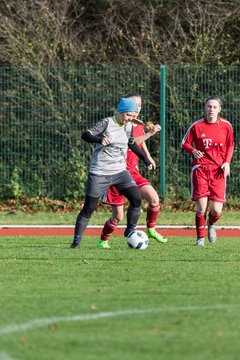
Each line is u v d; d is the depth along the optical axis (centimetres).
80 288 2334
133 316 1934
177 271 2670
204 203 3456
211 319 1905
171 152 5525
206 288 2325
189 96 5528
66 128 5606
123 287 2347
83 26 6475
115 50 6397
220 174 3459
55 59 6234
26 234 4225
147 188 3572
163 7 6322
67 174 5619
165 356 1573
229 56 6078
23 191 5650
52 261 2939
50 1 6438
